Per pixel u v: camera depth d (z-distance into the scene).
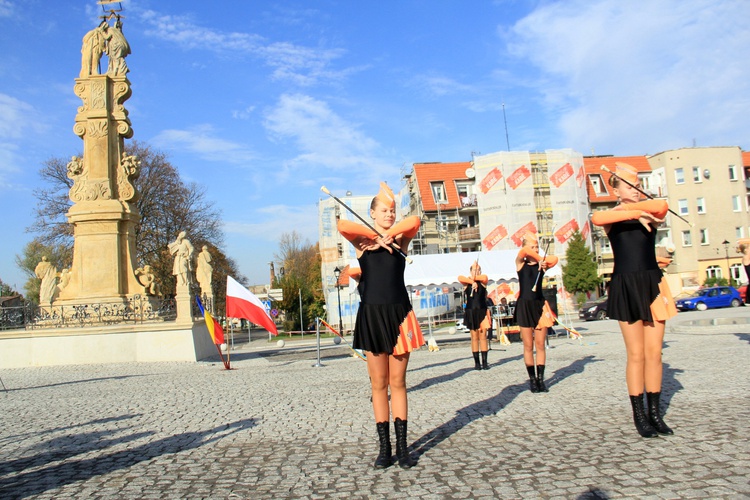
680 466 4.36
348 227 5.09
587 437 5.47
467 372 11.65
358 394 9.27
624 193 5.81
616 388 8.23
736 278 57.72
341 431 6.45
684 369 9.71
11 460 5.77
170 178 43.56
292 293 53.81
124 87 21.59
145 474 5.04
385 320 4.96
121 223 20.80
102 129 20.92
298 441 6.07
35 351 18.44
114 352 18.66
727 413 6.07
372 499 4.09
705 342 14.70
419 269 21.06
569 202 53.34
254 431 6.68
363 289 5.19
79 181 20.83
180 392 10.57
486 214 53.06
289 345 34.16
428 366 13.42
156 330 18.97
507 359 14.13
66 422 7.86
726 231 58.31
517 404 7.47
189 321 19.22
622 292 5.46
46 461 5.68
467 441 5.64
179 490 4.53
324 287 55.00
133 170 21.17
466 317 12.15
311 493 4.31
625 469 4.38
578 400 7.47
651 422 5.45
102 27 22.03
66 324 19.02
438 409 7.47
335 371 13.56
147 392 10.77
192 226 44.91
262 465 5.17
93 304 19.31
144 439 6.51
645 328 5.46
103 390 11.38
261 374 13.57
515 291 39.91
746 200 59.22
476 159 53.88
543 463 4.69
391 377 5.03
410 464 4.85
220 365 17.23
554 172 53.66
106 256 20.31
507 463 4.77
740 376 8.61
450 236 54.47
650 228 5.59
